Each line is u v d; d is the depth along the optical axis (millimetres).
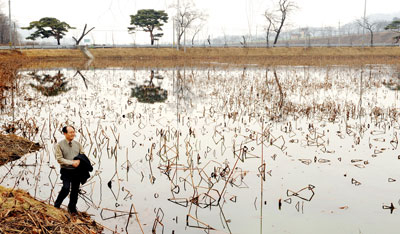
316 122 13953
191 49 77625
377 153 9695
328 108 16469
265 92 21406
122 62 61438
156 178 7891
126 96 21391
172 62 61875
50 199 6520
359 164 8773
